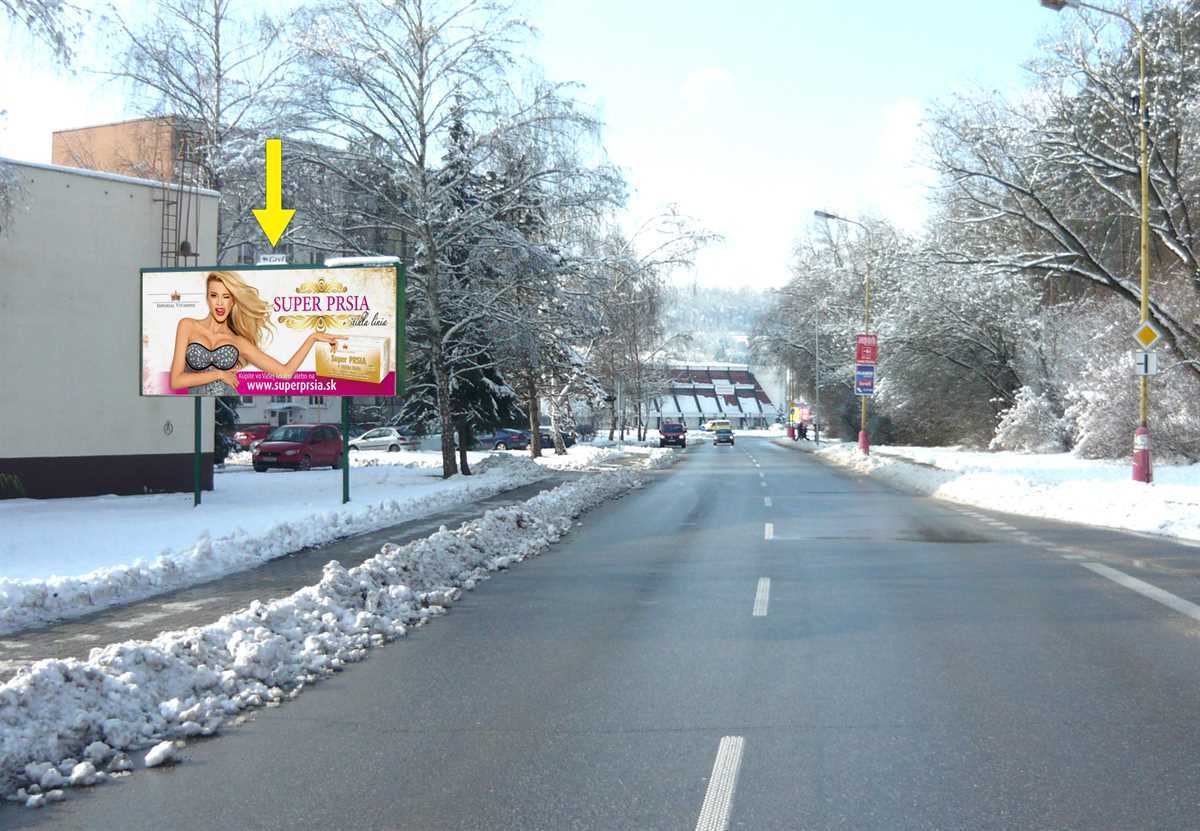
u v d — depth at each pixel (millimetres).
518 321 30266
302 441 40219
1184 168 33125
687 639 9078
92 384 23641
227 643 8125
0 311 22109
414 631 9688
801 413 89562
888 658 8242
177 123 33344
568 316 30656
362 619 9469
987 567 13172
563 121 28859
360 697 7363
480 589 12016
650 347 74000
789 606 10586
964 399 55688
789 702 6992
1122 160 33438
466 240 30188
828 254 83125
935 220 47469
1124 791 5219
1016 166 33344
